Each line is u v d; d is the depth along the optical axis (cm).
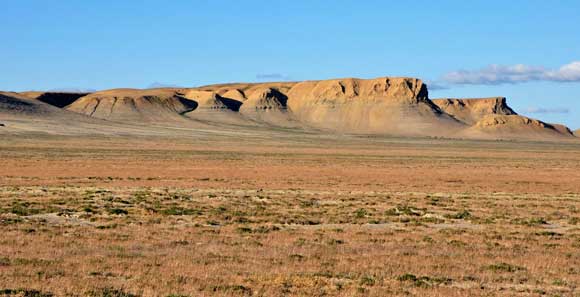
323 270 2388
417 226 3738
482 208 4762
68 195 5106
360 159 13400
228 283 2128
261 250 2803
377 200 5203
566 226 3884
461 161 13500
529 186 7144
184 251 2742
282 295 1983
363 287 2112
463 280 2281
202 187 6347
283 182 7162
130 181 6956
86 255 2612
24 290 1962
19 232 3155
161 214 3994
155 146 18388
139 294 1953
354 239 3178
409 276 2280
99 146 17325
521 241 3216
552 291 2128
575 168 11325
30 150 14262
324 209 4462
